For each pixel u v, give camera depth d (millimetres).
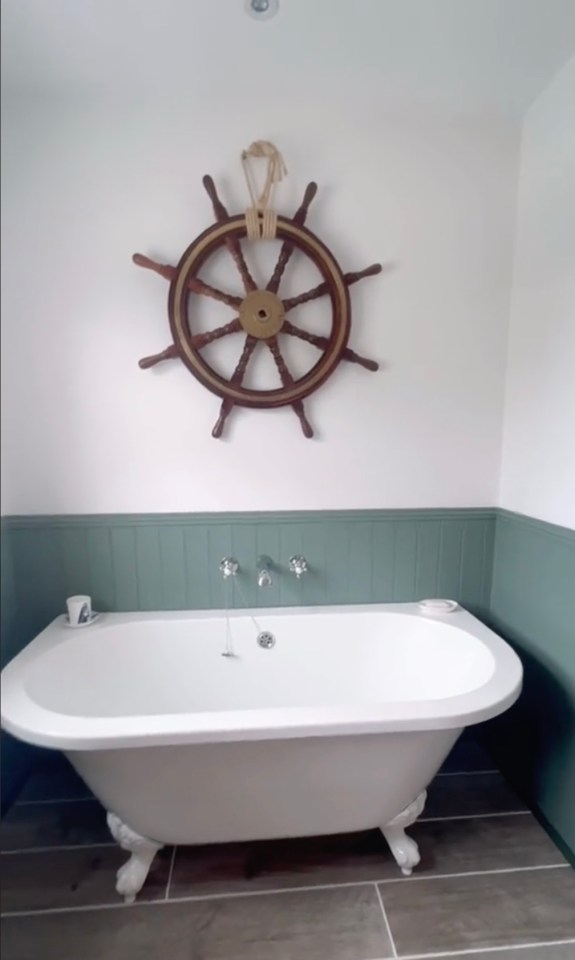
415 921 1226
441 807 1599
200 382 1681
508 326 1791
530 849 1438
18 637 1731
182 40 1361
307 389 1716
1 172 1584
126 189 1625
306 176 1674
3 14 1268
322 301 1719
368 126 1675
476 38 1369
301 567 1772
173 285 1630
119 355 1681
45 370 1665
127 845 1281
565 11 1286
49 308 1645
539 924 1222
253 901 1273
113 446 1716
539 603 1581
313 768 1208
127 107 1598
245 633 1711
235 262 1666
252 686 1718
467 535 1856
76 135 1596
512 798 1646
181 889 1303
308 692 1732
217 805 1235
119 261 1646
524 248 1700
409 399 1795
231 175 1647
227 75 1502
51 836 1480
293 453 1779
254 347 1705
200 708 1690
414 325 1767
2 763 1565
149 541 1752
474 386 1811
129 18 1290
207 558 1779
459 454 1834
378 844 1455
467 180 1723
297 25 1320
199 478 1755
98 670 1597
